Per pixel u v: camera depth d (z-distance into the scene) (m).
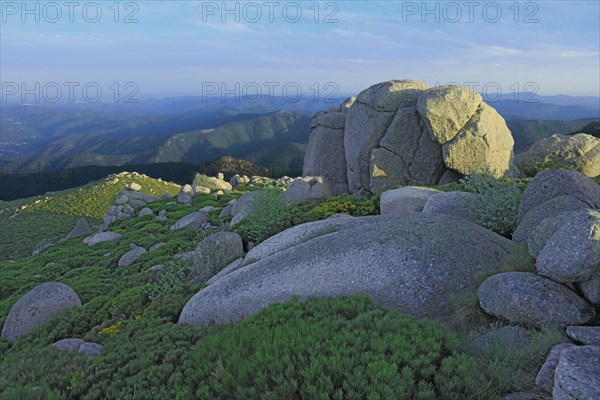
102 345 12.98
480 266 10.94
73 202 94.19
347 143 35.19
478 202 15.55
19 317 17.52
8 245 68.94
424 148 30.39
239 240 20.77
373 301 9.98
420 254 10.85
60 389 9.45
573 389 4.96
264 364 7.37
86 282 24.50
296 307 9.92
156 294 16.95
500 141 28.72
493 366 6.53
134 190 62.78
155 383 8.21
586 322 7.32
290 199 32.41
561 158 28.50
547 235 8.77
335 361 6.89
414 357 6.98
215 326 11.06
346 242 12.13
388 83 33.34
